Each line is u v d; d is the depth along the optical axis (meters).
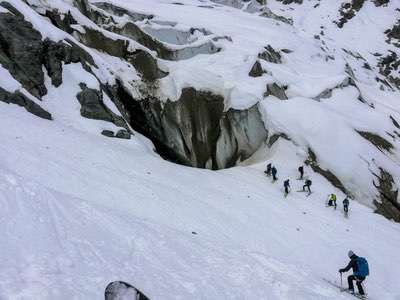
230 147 34.59
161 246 11.61
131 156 23.95
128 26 40.94
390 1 104.62
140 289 8.73
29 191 11.67
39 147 19.70
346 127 35.62
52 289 7.48
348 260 19.31
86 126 25.89
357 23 98.31
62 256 8.87
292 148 32.91
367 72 72.25
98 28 35.75
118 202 17.17
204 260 11.62
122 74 33.94
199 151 33.94
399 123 46.69
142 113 33.62
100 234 10.88
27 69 25.73
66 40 29.33
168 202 19.09
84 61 29.36
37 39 27.12
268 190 26.14
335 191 29.38
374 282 17.72
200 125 34.44
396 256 20.94
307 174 30.55
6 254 8.17
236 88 36.62
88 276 8.45
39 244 9.05
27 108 23.89
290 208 24.06
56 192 12.67
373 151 34.69
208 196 22.03
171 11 55.28
